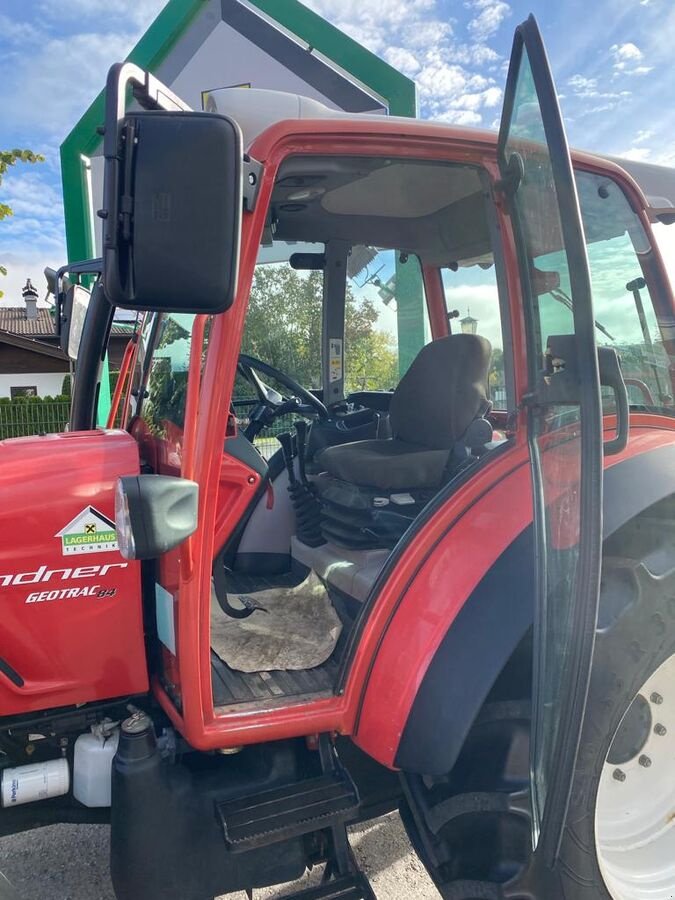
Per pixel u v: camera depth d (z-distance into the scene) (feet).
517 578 5.50
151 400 7.20
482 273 8.38
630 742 6.14
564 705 4.33
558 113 4.25
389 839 7.95
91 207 20.26
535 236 5.07
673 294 7.07
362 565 7.42
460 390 8.02
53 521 5.50
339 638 6.86
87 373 9.92
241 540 8.75
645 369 6.94
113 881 5.41
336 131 5.33
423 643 5.47
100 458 5.91
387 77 17.80
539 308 5.24
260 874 5.51
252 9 17.67
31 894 7.11
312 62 17.84
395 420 9.02
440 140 5.65
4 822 5.78
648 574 5.62
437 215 8.38
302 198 7.66
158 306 3.98
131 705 5.93
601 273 6.73
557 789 4.42
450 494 6.01
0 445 6.19
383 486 7.55
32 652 5.55
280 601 7.78
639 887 5.90
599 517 4.16
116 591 5.71
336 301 9.59
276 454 9.18
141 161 3.81
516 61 4.89
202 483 5.14
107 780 5.73
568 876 5.41
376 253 9.43
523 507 5.79
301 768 5.82
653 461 5.98
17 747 5.82
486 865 5.43
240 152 3.94
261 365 9.28
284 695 5.80
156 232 3.84
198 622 5.18
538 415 5.36
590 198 6.67
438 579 5.64
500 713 5.72
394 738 5.44
